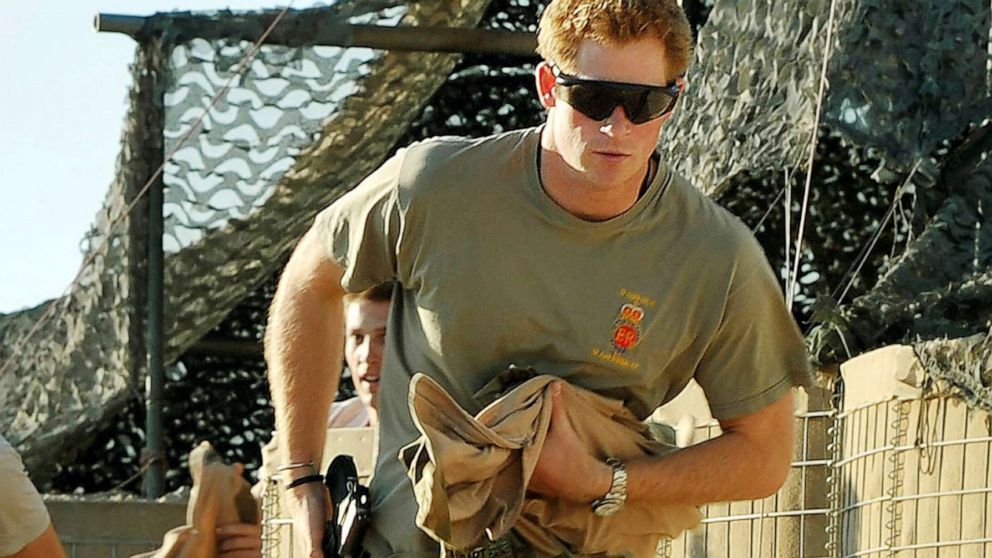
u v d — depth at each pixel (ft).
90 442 50.47
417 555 23.11
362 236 23.08
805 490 35.24
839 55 39.06
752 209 43.01
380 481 23.70
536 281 22.48
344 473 23.95
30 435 50.11
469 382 22.85
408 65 47.57
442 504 21.90
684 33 21.98
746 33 41.39
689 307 22.94
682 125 42.96
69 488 51.42
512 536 23.13
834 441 35.42
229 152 47.03
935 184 39.01
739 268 22.95
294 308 24.21
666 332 22.95
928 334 36.65
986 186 38.42
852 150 40.01
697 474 23.71
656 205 22.54
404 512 23.24
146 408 49.52
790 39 40.24
